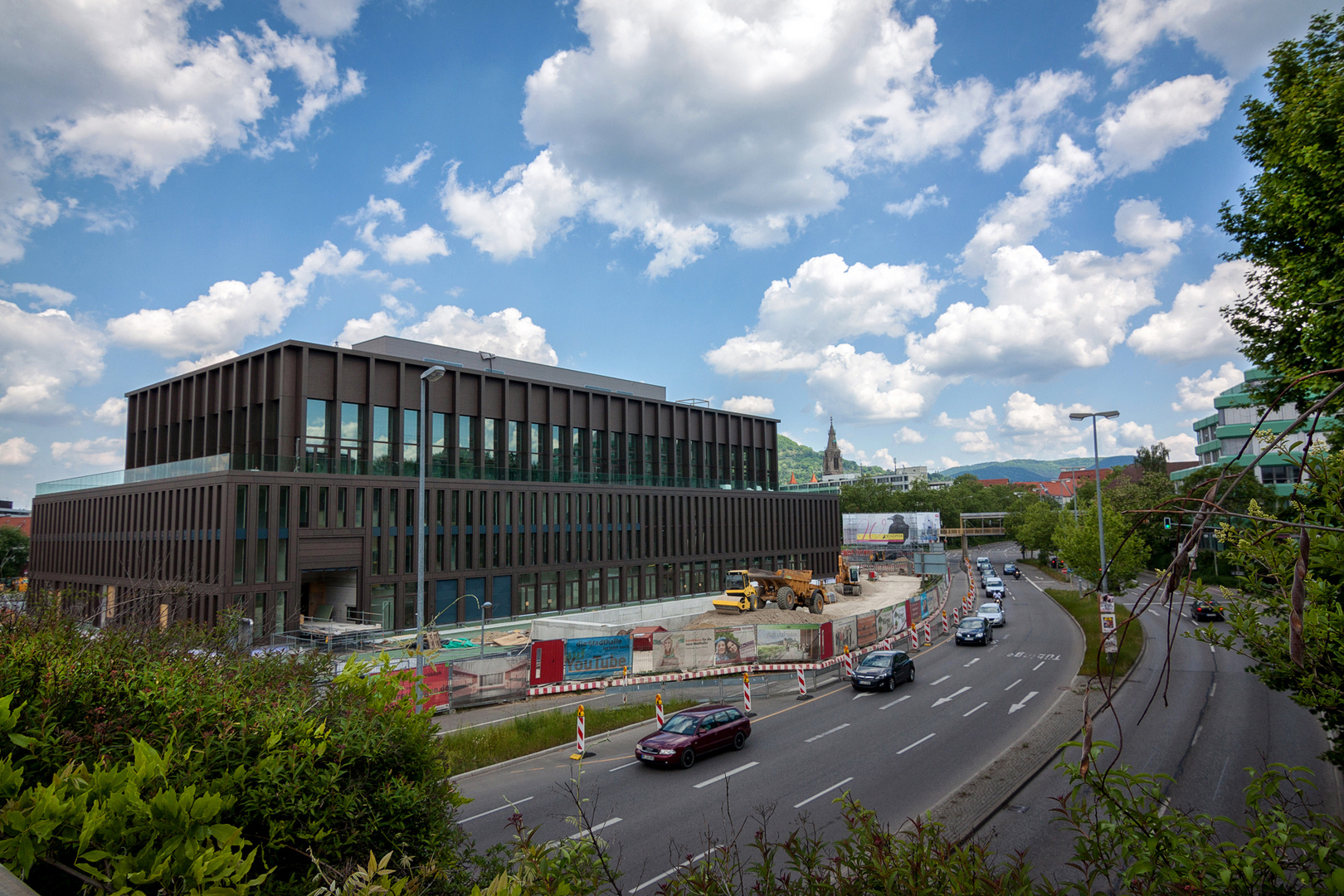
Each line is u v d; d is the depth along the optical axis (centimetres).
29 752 480
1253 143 1595
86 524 4303
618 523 5406
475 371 4762
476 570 4347
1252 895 380
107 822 361
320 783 548
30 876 401
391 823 581
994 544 16112
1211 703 2191
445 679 2352
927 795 1416
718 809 1392
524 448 5109
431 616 4069
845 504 15038
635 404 6072
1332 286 1246
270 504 3428
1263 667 668
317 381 3981
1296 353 1449
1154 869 391
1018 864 493
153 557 3694
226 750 524
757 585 4738
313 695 670
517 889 426
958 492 15600
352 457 4109
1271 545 619
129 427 5325
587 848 523
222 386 4312
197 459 3553
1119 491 6944
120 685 560
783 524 7169
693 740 1725
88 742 505
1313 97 1310
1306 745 1720
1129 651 2884
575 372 6347
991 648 3534
